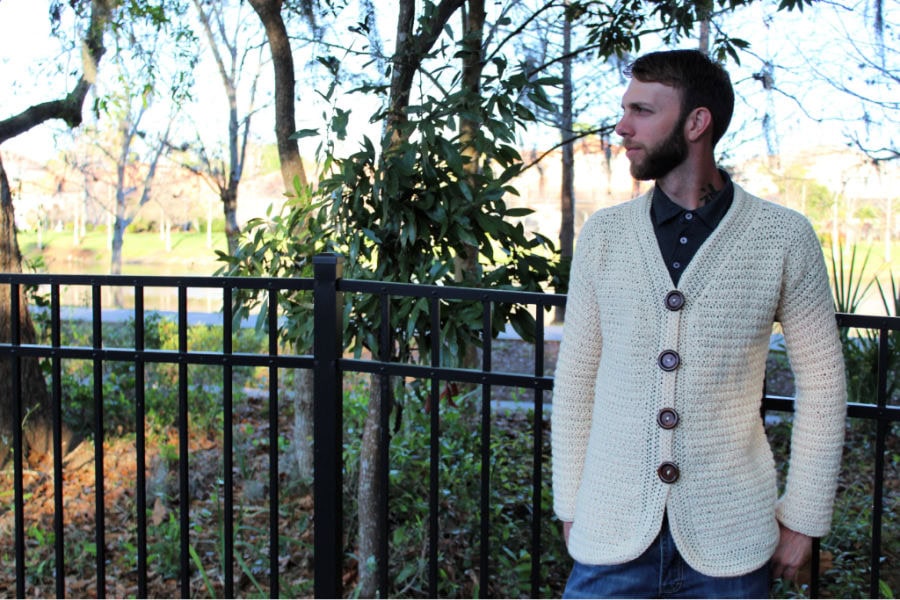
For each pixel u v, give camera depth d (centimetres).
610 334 145
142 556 220
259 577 360
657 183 146
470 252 386
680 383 136
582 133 392
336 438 202
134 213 1309
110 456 492
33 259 633
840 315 167
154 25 557
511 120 274
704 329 136
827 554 340
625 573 143
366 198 291
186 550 218
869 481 438
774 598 313
